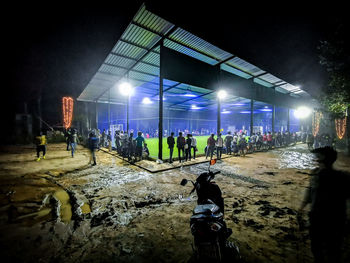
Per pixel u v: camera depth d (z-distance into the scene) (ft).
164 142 68.13
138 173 24.82
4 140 68.13
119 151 41.14
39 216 12.78
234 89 48.16
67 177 22.80
